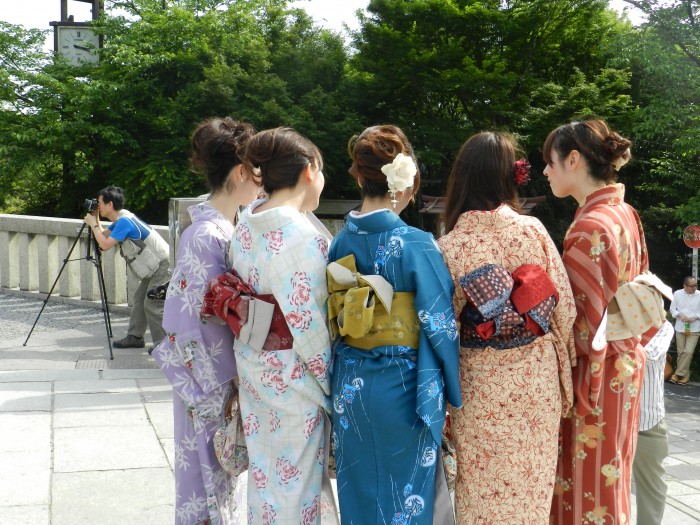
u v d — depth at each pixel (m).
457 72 14.97
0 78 16.92
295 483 2.18
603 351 2.22
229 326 2.32
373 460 2.08
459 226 2.21
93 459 3.50
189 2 18.28
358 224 2.15
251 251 2.23
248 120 15.43
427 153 15.57
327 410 2.24
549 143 2.47
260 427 2.23
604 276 2.26
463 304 2.17
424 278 2.05
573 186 2.45
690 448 6.29
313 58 16.92
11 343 6.70
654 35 13.50
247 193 2.55
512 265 2.13
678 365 11.92
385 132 2.20
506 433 2.12
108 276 8.39
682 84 13.52
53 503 3.01
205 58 17.08
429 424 2.02
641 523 2.71
